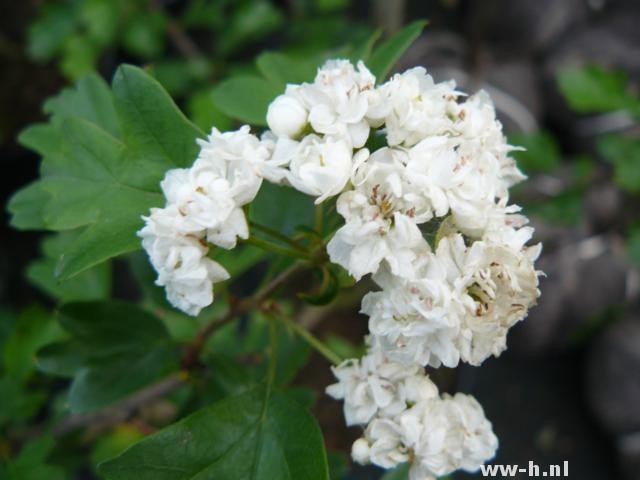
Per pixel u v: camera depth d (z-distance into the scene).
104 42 0.23
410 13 0.30
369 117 0.09
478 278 0.09
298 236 0.10
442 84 0.10
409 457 0.10
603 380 0.26
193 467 0.10
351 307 0.24
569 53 0.28
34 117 0.26
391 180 0.09
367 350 0.10
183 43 0.25
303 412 0.10
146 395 0.14
